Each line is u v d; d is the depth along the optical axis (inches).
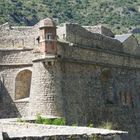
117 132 922.7
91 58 2129.7
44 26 1836.9
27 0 4820.4
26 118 1556.3
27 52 1921.8
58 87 1865.2
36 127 1099.3
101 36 2244.1
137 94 2507.4
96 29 2372.0
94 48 2156.7
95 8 5344.5
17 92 1935.3
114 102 2285.9
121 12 5408.5
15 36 1951.3
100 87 2186.3
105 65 2233.0
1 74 1931.6
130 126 2394.2
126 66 2423.7
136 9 5580.7
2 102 1918.1
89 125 1886.1
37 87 1862.7
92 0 5531.5
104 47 2253.9
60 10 4977.9
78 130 956.0
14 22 4163.4
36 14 4589.1
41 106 1840.6
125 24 5142.7
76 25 2058.3
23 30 1946.4
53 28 1846.7
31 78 1916.8
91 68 2135.8
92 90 2119.8
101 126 2108.8
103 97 2206.0
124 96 2389.3
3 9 4271.7
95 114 2113.7
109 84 2281.0
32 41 1923.0
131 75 2469.2
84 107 2036.2
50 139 812.0
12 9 4355.3
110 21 5128.0
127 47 2464.3
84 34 2108.8
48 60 1828.2
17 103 1914.4
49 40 1840.6
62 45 1921.8
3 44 1947.6
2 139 730.8
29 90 1957.4
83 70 2075.5
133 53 2516.0
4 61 1937.7
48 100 1835.6
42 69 1854.1
